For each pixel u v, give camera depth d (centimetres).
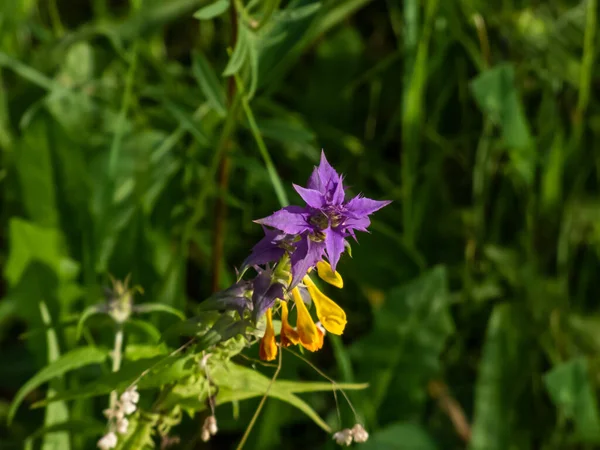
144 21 57
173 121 57
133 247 53
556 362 56
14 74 59
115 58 58
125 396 37
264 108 59
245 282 36
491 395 54
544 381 56
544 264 60
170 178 56
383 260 55
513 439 55
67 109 56
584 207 60
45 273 52
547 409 56
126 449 39
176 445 50
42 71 58
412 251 55
